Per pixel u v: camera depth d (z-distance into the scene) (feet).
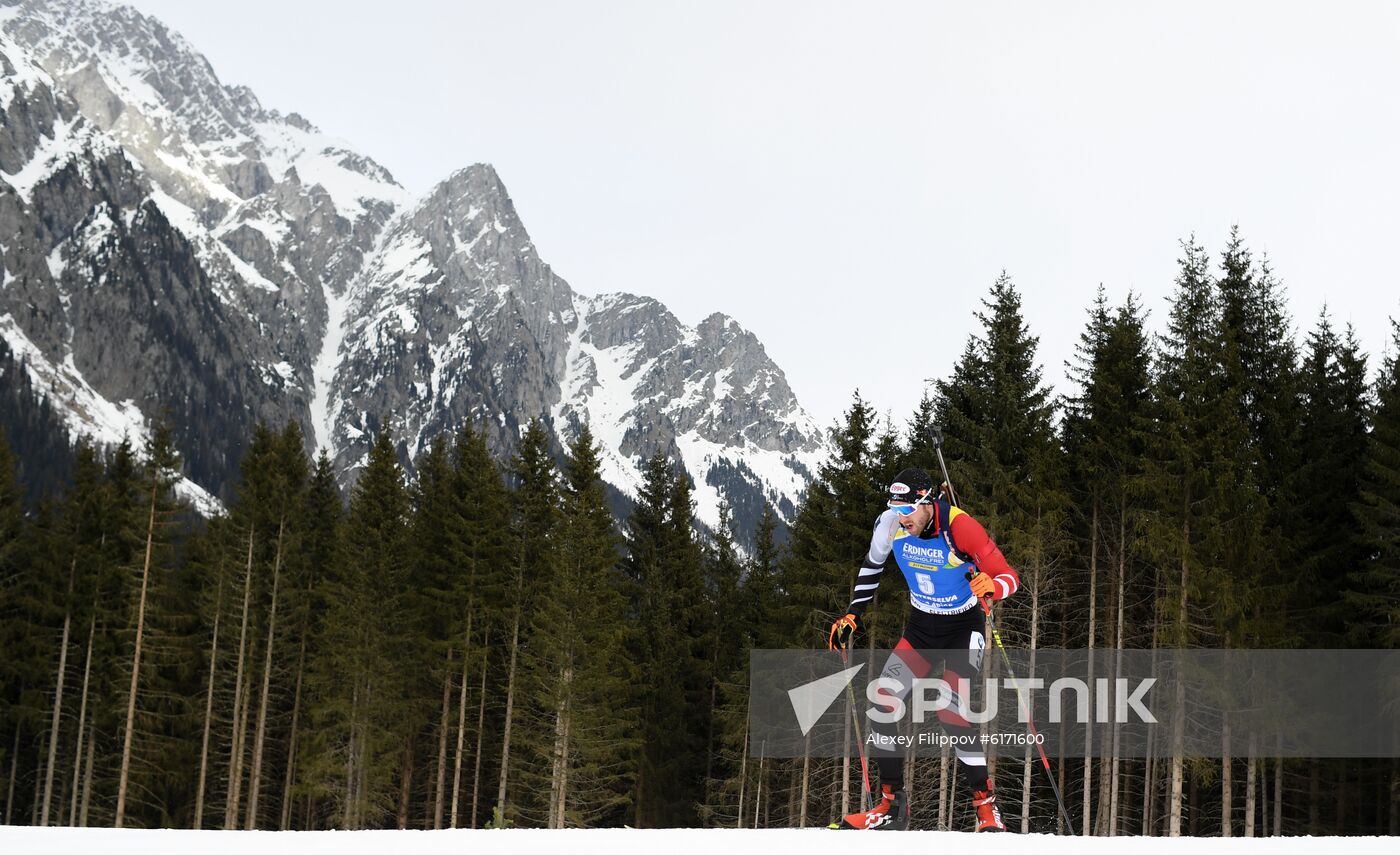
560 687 104.27
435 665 118.21
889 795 19.22
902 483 19.51
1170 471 85.10
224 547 132.57
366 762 116.26
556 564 107.24
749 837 14.93
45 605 135.23
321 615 135.95
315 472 153.38
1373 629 83.30
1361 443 89.40
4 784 148.97
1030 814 92.89
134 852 13.28
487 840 14.60
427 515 134.31
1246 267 92.84
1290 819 96.22
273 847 13.87
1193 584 80.59
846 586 100.32
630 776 115.85
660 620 132.98
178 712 142.41
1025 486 87.25
